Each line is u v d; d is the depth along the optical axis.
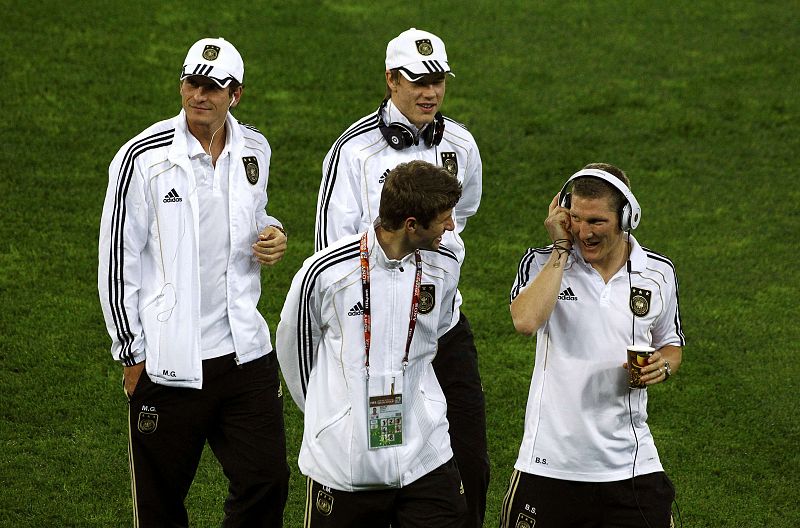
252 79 43.06
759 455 23.55
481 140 39.94
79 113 39.34
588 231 15.47
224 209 17.45
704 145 40.78
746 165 39.50
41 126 38.16
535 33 49.69
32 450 22.39
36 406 24.00
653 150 40.19
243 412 17.88
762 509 21.61
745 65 47.47
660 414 25.09
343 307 14.97
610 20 51.56
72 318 27.86
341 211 18.27
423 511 15.55
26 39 44.34
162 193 17.06
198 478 22.03
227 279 17.56
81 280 29.83
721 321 29.52
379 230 14.87
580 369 15.84
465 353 19.08
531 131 41.00
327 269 14.88
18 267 30.12
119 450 22.62
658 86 45.31
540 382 16.19
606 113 42.81
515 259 32.50
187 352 17.19
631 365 15.31
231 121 17.66
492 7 52.12
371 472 15.09
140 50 44.47
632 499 15.91
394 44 18.28
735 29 51.09
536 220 34.97
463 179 19.25
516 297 16.00
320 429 15.25
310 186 36.06
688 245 33.94
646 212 35.91
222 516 20.75
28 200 33.66
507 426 24.45
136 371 17.31
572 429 15.85
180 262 17.17
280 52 45.47
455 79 44.81
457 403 18.88
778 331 29.09
